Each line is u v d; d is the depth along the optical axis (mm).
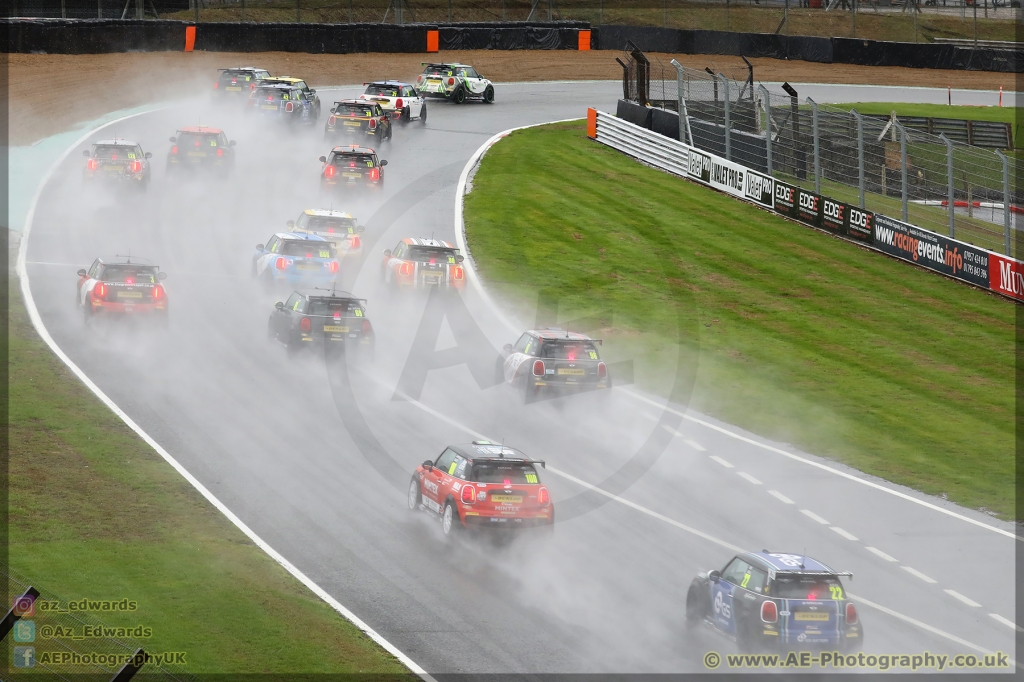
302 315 42562
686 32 129500
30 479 30781
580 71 121500
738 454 38531
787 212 70625
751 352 49656
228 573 26484
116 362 41188
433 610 25594
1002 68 138375
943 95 122562
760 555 24766
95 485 30953
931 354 50719
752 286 58625
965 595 28734
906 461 39000
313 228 55406
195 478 32281
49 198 63688
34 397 36781
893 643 25672
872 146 79250
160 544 27719
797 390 45531
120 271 43469
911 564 30547
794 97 72688
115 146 66000
